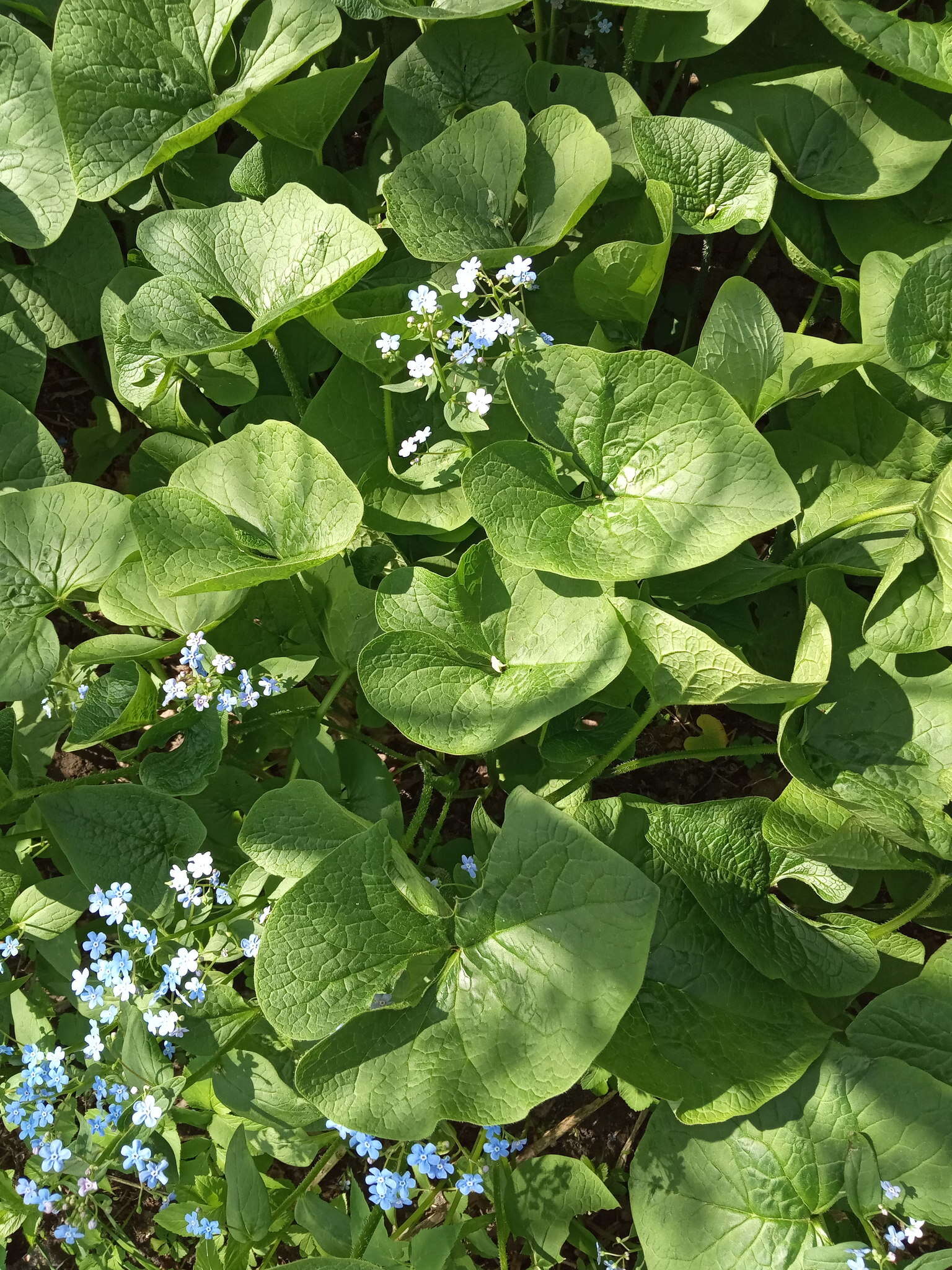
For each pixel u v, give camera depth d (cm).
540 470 36
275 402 44
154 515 37
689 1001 35
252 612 41
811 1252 32
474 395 36
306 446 37
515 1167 39
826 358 38
